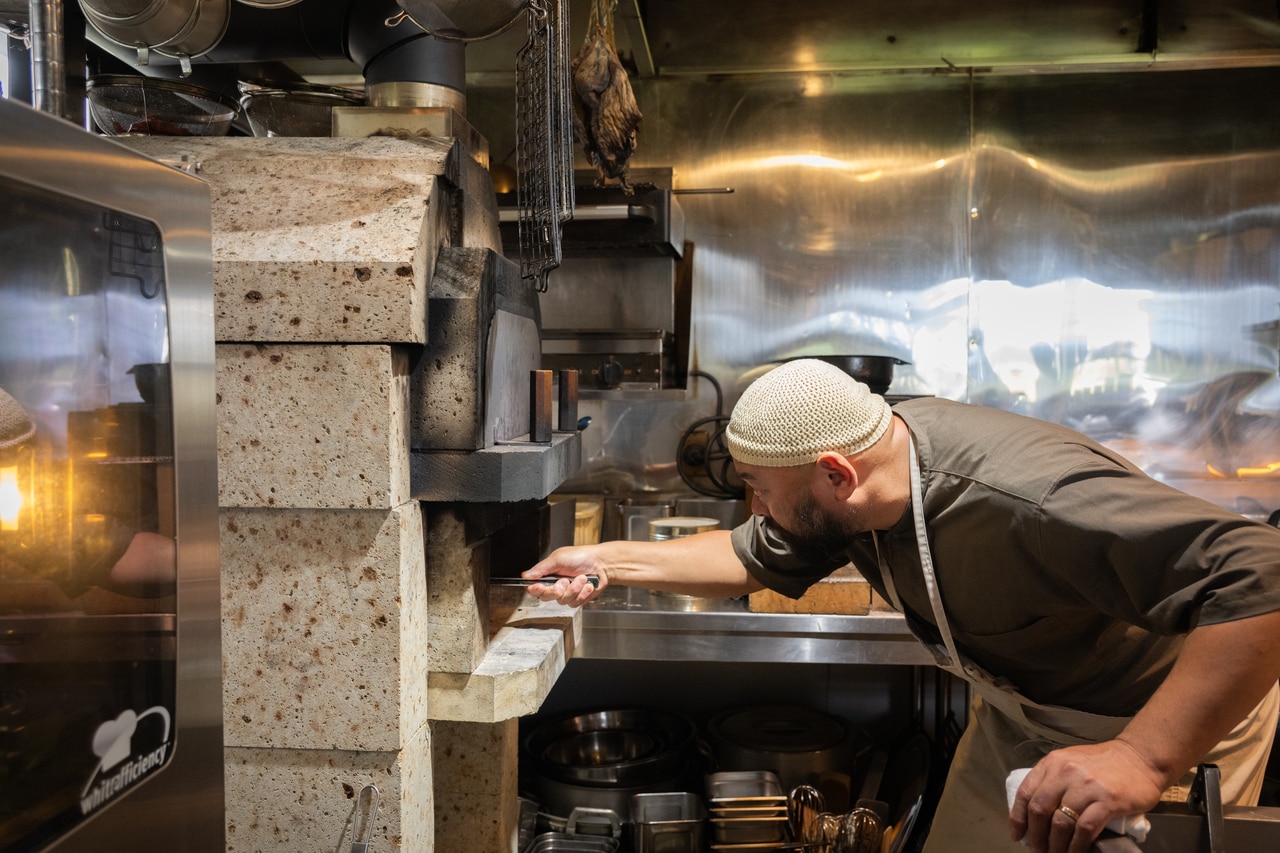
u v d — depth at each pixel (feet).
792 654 7.25
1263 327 9.32
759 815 7.10
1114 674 4.50
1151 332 9.43
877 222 9.63
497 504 4.78
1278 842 3.01
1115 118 9.32
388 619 4.06
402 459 4.13
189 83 4.67
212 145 4.61
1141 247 9.39
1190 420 9.43
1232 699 3.31
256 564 4.11
